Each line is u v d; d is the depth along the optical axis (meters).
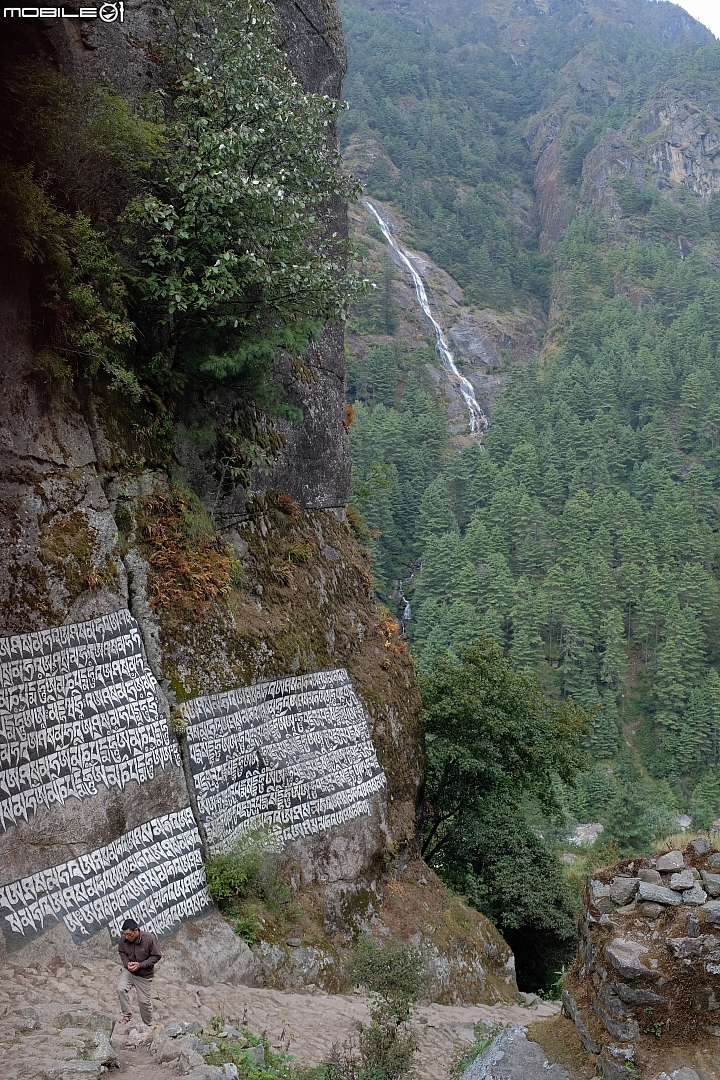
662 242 185.00
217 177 10.48
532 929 18.88
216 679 10.97
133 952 6.99
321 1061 7.89
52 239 9.22
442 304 160.25
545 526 92.75
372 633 15.94
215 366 11.12
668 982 6.03
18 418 9.09
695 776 70.12
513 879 18.23
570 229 189.50
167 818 9.79
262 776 11.46
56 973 7.67
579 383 127.69
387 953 9.34
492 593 79.19
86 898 8.43
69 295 9.54
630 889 6.71
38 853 8.16
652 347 137.88
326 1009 9.55
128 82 11.19
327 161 12.41
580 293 167.25
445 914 14.18
